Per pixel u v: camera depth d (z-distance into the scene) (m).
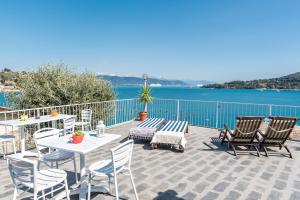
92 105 9.23
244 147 6.16
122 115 10.41
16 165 2.39
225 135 6.00
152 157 5.27
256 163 4.91
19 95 9.45
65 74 10.03
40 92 9.10
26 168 2.35
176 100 10.55
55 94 9.18
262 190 3.62
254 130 5.46
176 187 3.70
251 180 4.01
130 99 10.85
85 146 3.02
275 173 4.34
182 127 6.62
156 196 3.39
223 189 3.64
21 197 3.33
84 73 10.52
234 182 3.92
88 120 7.51
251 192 3.55
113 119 10.05
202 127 9.12
